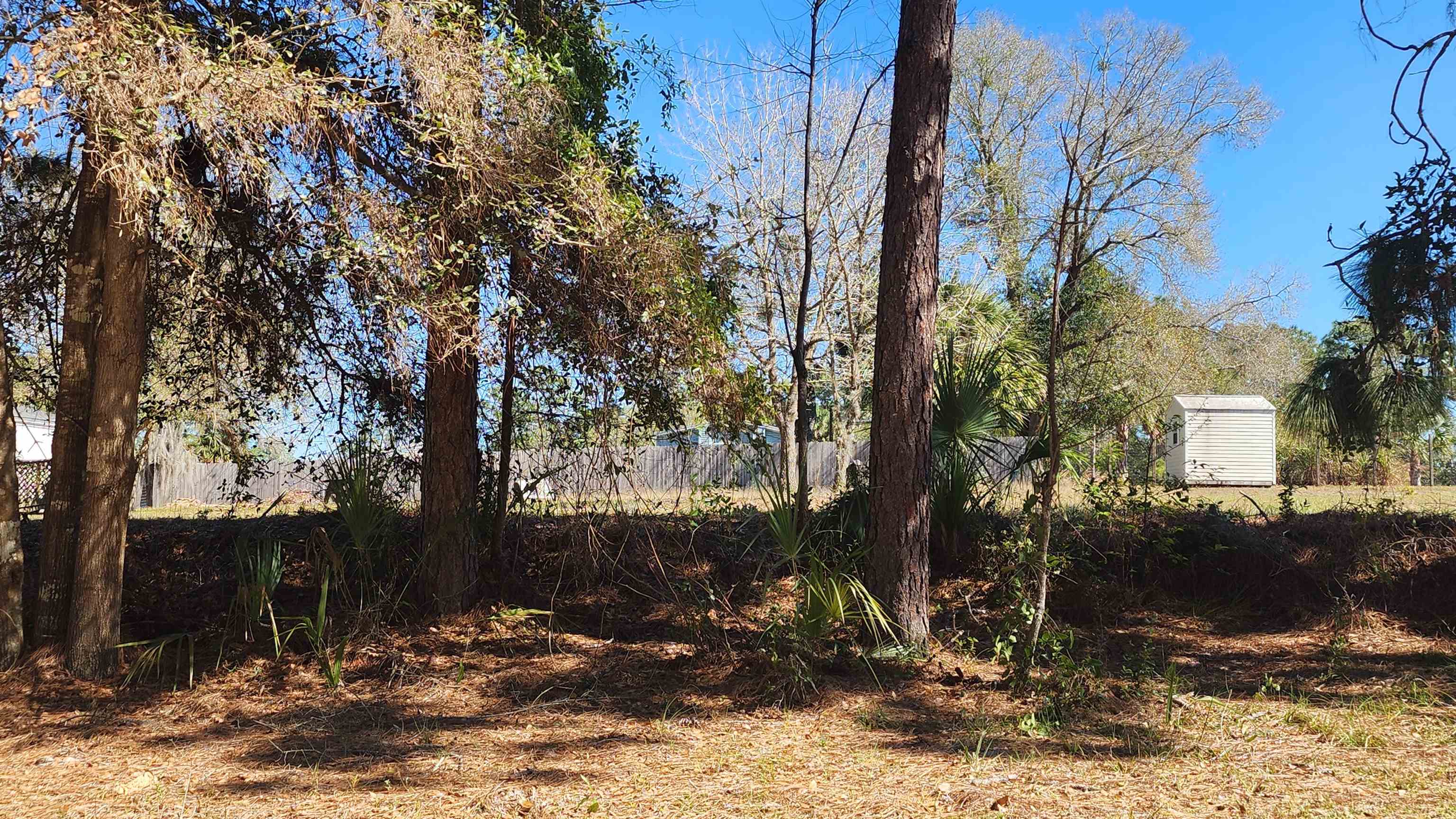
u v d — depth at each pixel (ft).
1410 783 14.70
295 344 28.94
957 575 32.07
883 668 23.41
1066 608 29.68
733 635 26.71
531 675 23.97
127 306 23.06
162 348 30.30
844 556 25.64
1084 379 46.11
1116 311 67.36
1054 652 22.36
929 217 25.04
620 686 22.95
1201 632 28.35
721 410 27.25
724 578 31.35
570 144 24.66
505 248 24.00
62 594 23.58
